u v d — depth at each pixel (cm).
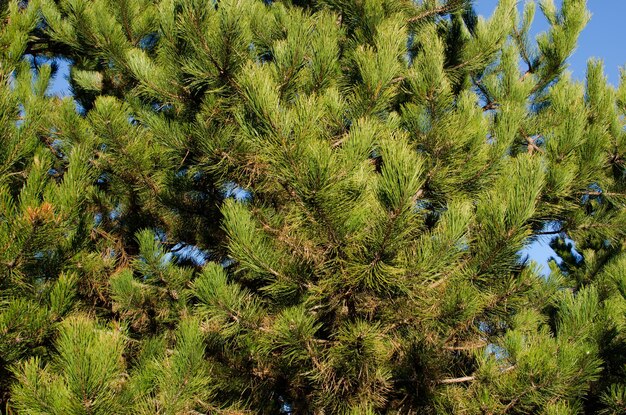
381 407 369
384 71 370
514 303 349
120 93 620
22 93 390
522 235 310
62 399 229
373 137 296
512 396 312
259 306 336
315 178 254
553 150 452
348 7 473
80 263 430
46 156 341
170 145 448
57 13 578
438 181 354
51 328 318
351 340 305
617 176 549
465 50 537
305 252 314
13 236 299
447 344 370
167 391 275
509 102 512
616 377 374
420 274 293
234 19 346
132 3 577
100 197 540
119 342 243
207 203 526
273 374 393
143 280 490
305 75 392
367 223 270
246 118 290
